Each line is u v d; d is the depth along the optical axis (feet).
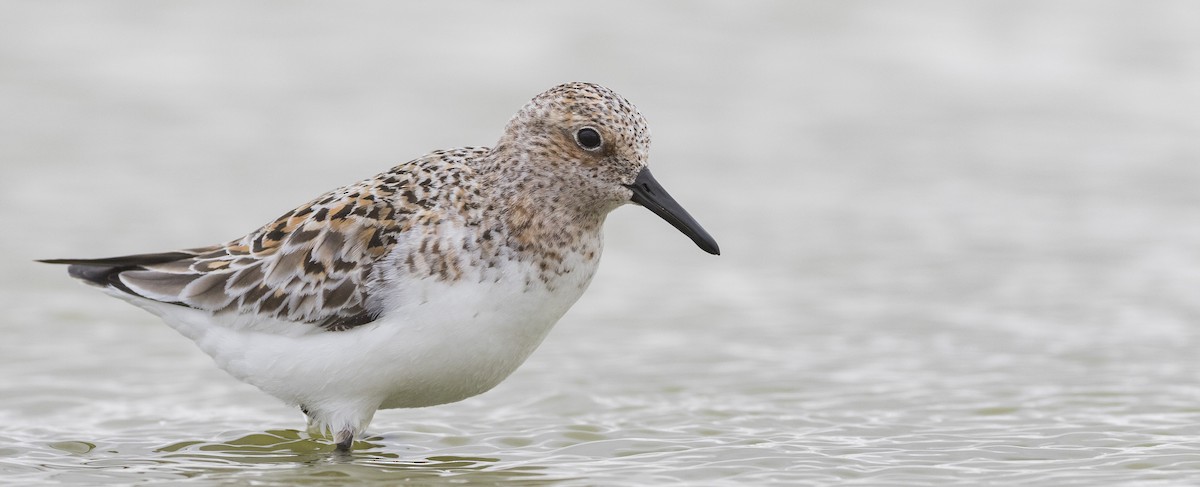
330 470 32.30
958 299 48.32
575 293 32.09
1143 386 38.83
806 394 38.78
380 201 31.45
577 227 31.58
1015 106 72.28
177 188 57.93
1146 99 73.15
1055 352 42.34
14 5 79.87
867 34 81.92
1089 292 48.67
